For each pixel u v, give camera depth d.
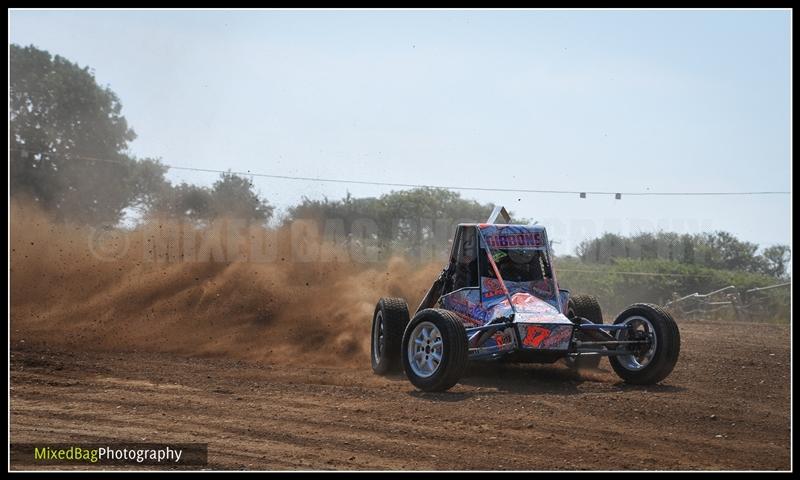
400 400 18.02
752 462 13.55
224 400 18.20
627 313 20.22
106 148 82.38
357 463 13.45
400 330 21.92
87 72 83.75
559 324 18.58
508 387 19.59
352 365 24.47
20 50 81.12
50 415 16.78
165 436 15.18
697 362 23.81
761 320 50.00
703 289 58.72
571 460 13.61
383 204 60.09
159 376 21.41
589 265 65.00
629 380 19.86
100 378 20.92
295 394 18.88
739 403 17.69
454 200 63.78
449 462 13.49
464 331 18.41
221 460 13.64
